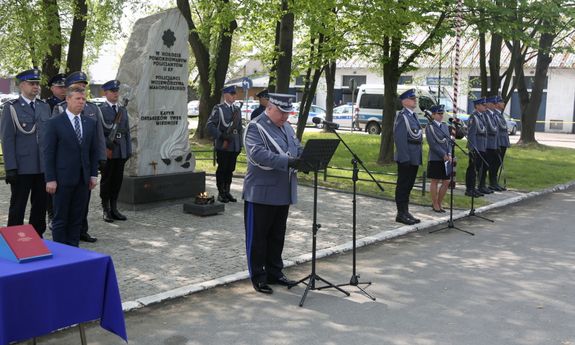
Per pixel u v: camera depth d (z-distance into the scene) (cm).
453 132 1171
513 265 751
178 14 1081
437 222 1008
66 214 691
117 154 912
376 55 1983
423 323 545
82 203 701
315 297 614
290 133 635
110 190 930
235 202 1129
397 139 977
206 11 1838
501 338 513
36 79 750
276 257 652
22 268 396
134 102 1027
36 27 1490
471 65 3225
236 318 551
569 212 1145
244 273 684
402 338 509
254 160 603
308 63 1650
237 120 1112
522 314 573
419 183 1433
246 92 2850
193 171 1123
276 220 642
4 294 377
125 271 680
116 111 912
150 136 1049
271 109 612
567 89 4047
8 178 740
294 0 1401
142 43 1041
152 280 650
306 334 515
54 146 672
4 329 376
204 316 554
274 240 647
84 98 687
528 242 881
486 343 502
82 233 806
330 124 611
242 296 613
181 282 646
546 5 1572
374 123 3334
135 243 809
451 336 516
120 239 830
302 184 1383
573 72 4019
